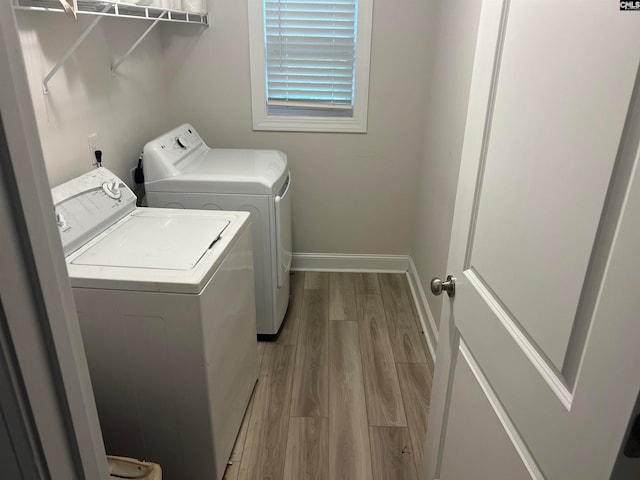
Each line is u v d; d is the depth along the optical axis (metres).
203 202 2.17
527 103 0.84
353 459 1.77
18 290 0.48
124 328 1.40
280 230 2.28
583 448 0.66
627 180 0.58
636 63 0.56
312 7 2.64
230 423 1.74
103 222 1.68
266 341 2.46
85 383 0.61
